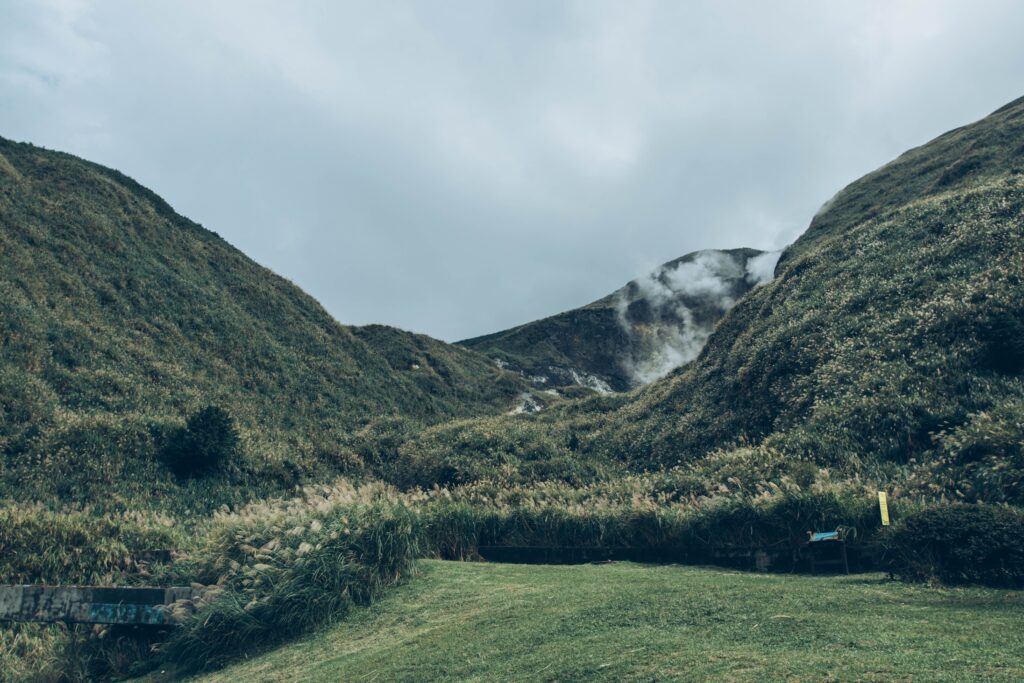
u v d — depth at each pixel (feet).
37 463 59.62
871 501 30.50
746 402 84.07
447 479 82.12
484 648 18.06
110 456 64.80
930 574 22.57
